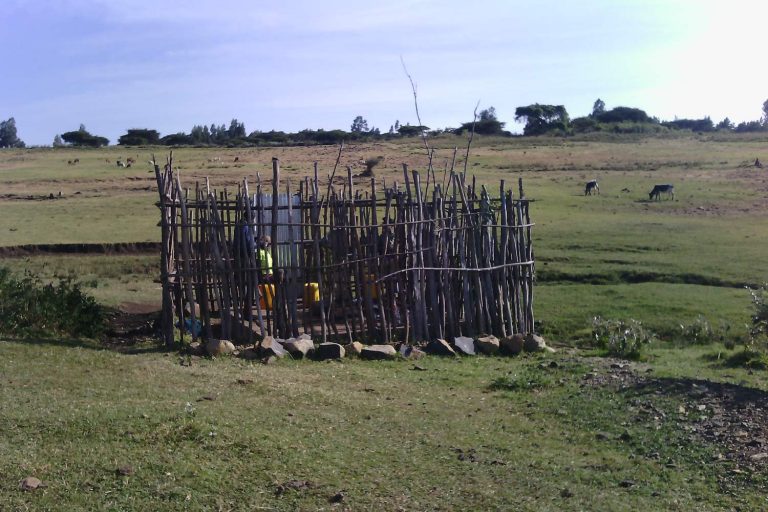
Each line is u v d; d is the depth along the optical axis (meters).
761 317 14.18
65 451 7.81
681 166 59.53
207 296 14.02
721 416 9.56
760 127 106.44
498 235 17.61
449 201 15.55
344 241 14.52
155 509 6.88
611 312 19.78
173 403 9.48
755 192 46.47
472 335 15.24
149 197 46.41
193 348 13.11
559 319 19.11
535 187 49.53
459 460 8.30
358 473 7.80
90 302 15.07
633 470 8.18
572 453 8.72
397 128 82.56
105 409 9.00
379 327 14.78
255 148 73.12
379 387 11.34
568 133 91.69
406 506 7.14
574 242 30.81
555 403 10.62
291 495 7.25
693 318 19.12
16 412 8.79
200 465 7.69
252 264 14.12
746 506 7.27
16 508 6.73
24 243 30.44
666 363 13.76
